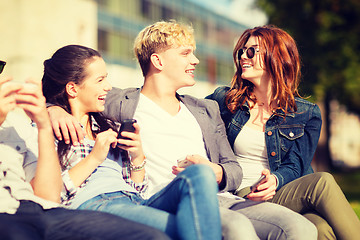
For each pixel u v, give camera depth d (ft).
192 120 9.77
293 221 7.90
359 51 38.04
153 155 9.18
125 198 7.95
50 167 7.17
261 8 40.57
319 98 38.37
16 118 7.77
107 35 67.15
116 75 68.18
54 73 8.61
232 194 9.91
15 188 6.87
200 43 92.53
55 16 48.19
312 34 38.01
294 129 10.27
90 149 8.37
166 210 7.43
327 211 8.59
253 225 8.27
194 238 6.29
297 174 9.75
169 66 9.52
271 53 10.37
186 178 6.63
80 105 8.79
